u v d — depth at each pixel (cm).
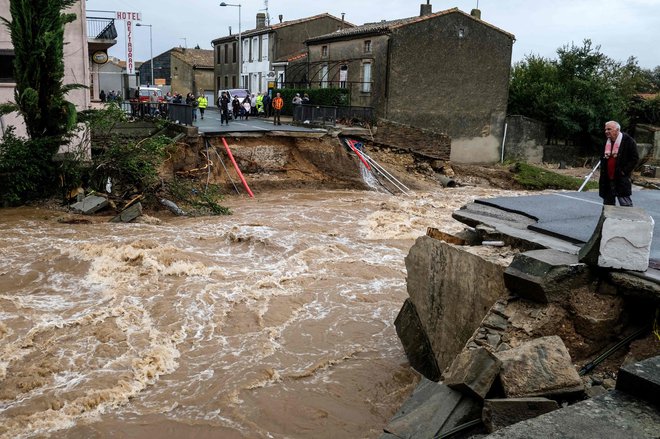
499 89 3756
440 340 878
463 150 3703
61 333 1094
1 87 2342
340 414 849
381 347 1070
